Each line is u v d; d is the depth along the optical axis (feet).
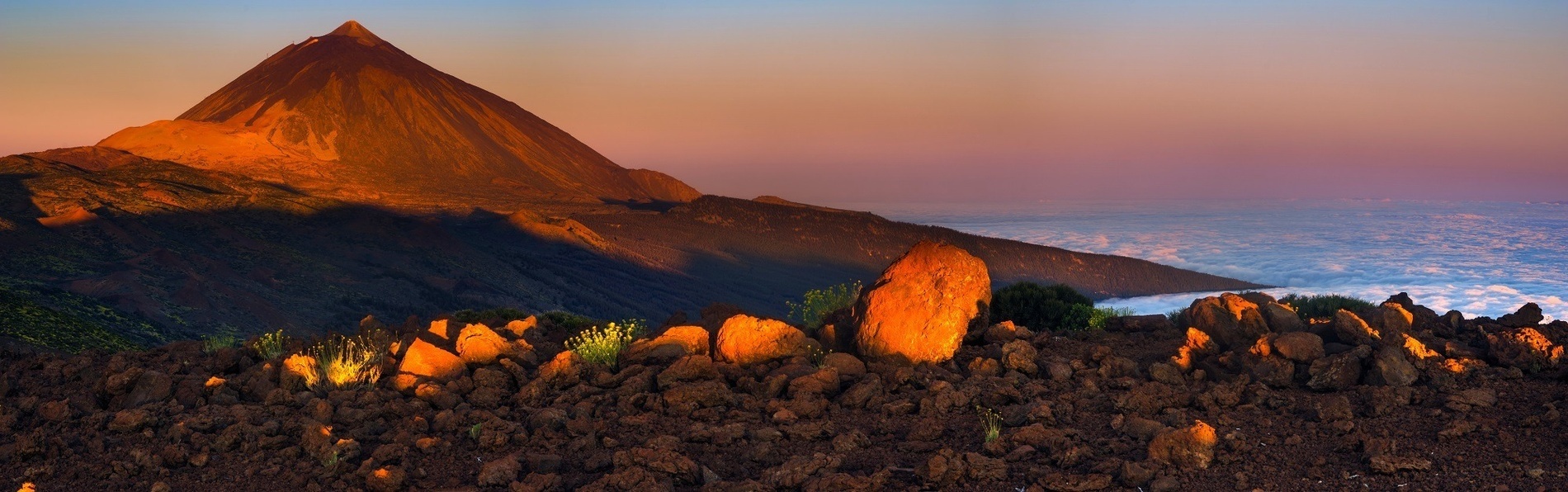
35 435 23.73
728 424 25.00
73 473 22.53
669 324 40.96
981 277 34.37
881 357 32.35
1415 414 23.90
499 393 28.96
